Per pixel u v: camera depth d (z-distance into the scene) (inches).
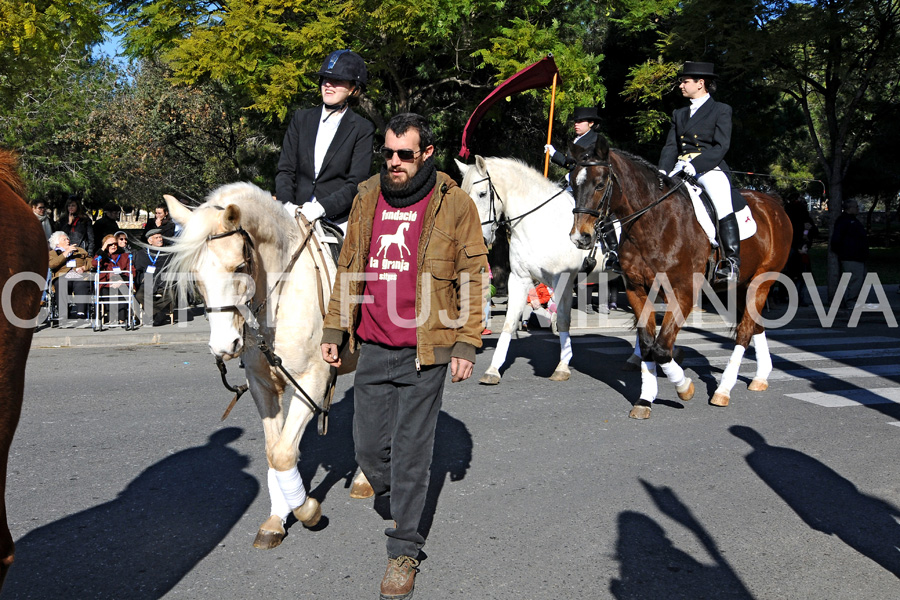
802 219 616.1
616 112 683.4
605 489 189.0
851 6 495.8
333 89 180.4
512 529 164.4
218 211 133.3
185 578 141.4
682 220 257.4
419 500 135.4
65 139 914.7
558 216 304.7
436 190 136.4
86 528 163.3
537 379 324.2
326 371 159.5
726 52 542.9
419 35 478.3
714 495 185.3
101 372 335.6
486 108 386.9
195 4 502.9
